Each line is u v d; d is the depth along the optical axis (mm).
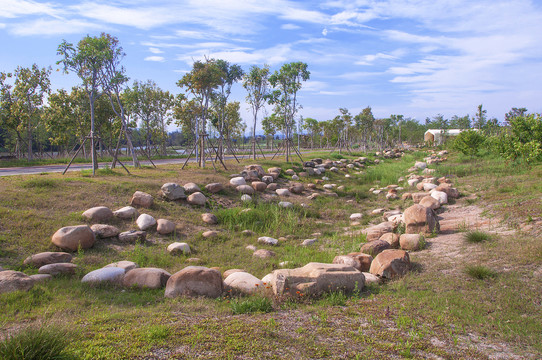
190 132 39906
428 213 9352
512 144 16500
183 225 10945
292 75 24391
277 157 29547
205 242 9828
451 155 32281
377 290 5961
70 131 38438
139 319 4453
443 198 12555
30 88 27766
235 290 6059
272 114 38688
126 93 32906
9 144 39750
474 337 4195
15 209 9312
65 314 4746
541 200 9492
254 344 3760
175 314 4727
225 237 10352
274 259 8492
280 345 3793
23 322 4375
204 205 13031
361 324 4512
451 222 10219
